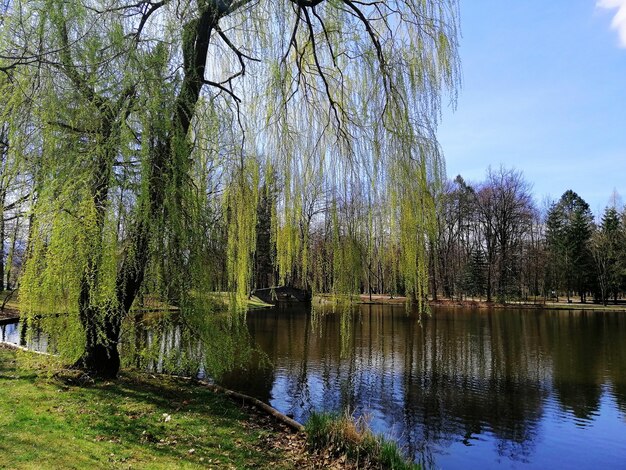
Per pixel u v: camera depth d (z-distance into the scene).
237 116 8.14
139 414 6.24
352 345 16.53
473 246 41.47
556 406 9.62
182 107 6.52
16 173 6.19
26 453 4.26
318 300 7.80
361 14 7.31
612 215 45.09
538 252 42.81
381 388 10.77
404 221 6.93
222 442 5.77
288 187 7.55
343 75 7.63
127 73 5.98
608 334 20.09
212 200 7.54
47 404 6.05
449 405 9.56
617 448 7.53
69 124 6.09
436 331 20.58
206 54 7.57
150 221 5.96
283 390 10.23
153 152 6.20
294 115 7.74
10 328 15.78
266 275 32.12
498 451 7.37
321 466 5.48
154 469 4.51
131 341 7.73
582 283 41.69
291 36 7.52
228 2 7.33
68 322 6.10
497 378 11.88
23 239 6.48
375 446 5.86
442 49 7.20
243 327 8.37
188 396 7.55
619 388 10.93
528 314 30.05
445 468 6.71
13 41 6.04
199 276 6.79
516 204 37.66
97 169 5.80
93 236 5.62
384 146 7.05
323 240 7.50
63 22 6.00
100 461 4.43
